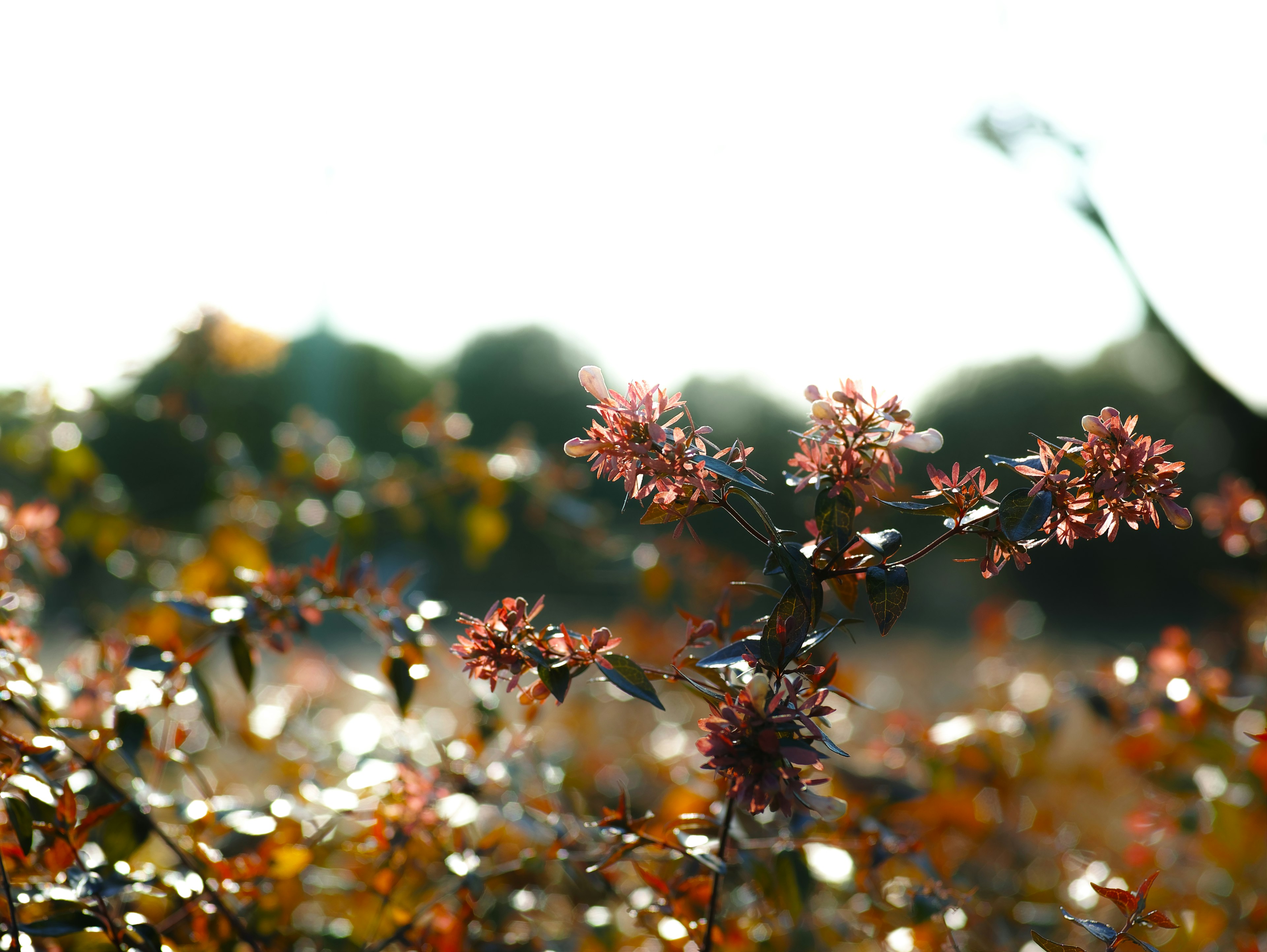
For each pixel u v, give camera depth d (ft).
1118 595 30.12
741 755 3.51
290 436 7.84
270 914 4.13
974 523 3.59
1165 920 3.64
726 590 4.05
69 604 7.39
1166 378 21.43
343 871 4.59
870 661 13.24
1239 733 5.22
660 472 3.56
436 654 4.58
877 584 3.57
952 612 22.94
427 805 4.26
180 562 8.00
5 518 4.35
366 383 31.73
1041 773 5.68
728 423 31.68
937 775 5.20
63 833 3.87
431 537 27.81
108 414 7.67
